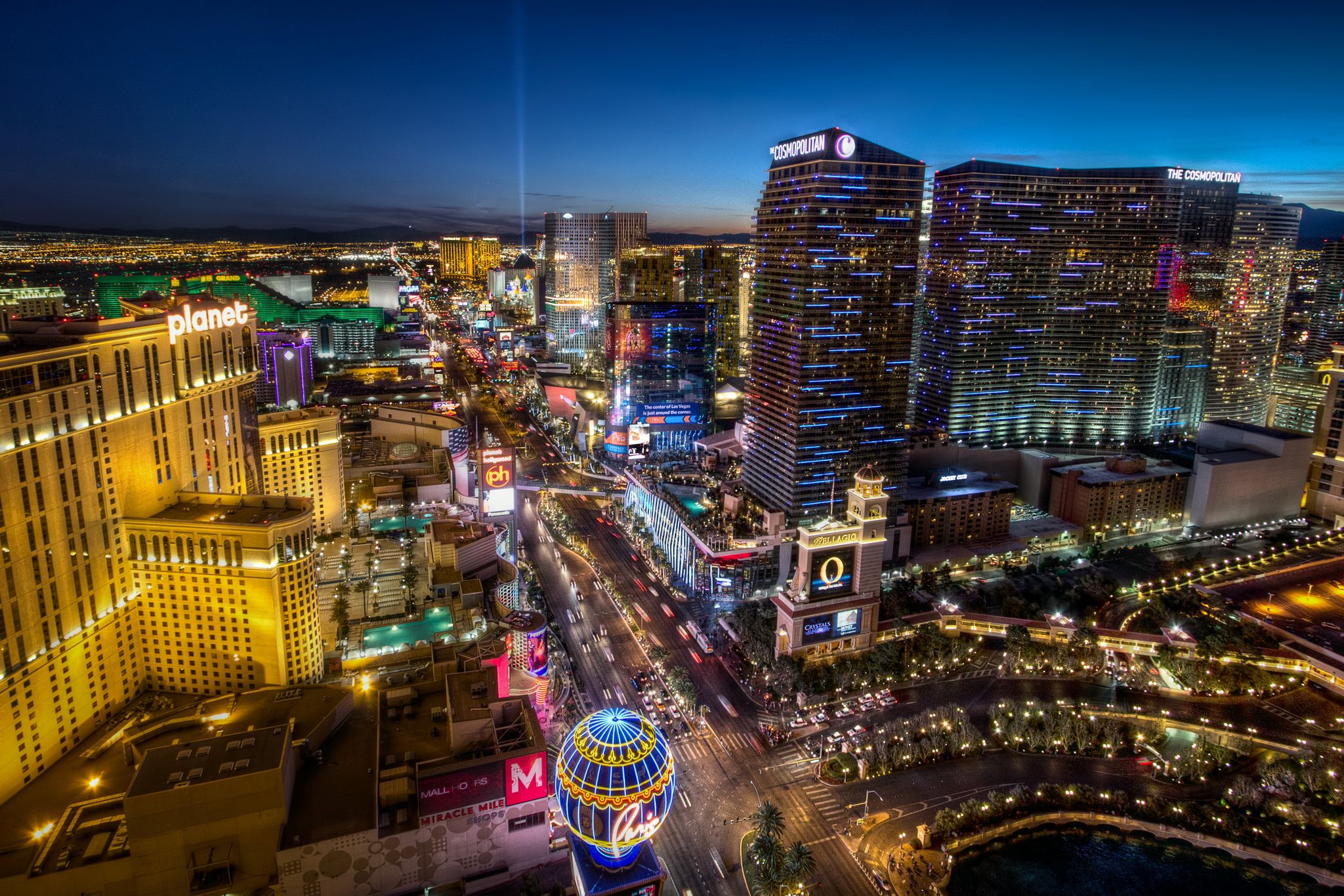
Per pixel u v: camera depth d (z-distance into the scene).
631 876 157.62
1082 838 191.00
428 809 163.00
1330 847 181.62
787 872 165.88
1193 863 184.75
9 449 176.00
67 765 189.00
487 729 175.62
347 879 160.25
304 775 171.88
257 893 155.50
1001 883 178.50
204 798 150.25
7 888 144.12
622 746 152.38
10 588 177.12
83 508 199.88
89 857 149.25
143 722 193.75
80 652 199.00
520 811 169.50
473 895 166.50
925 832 185.12
